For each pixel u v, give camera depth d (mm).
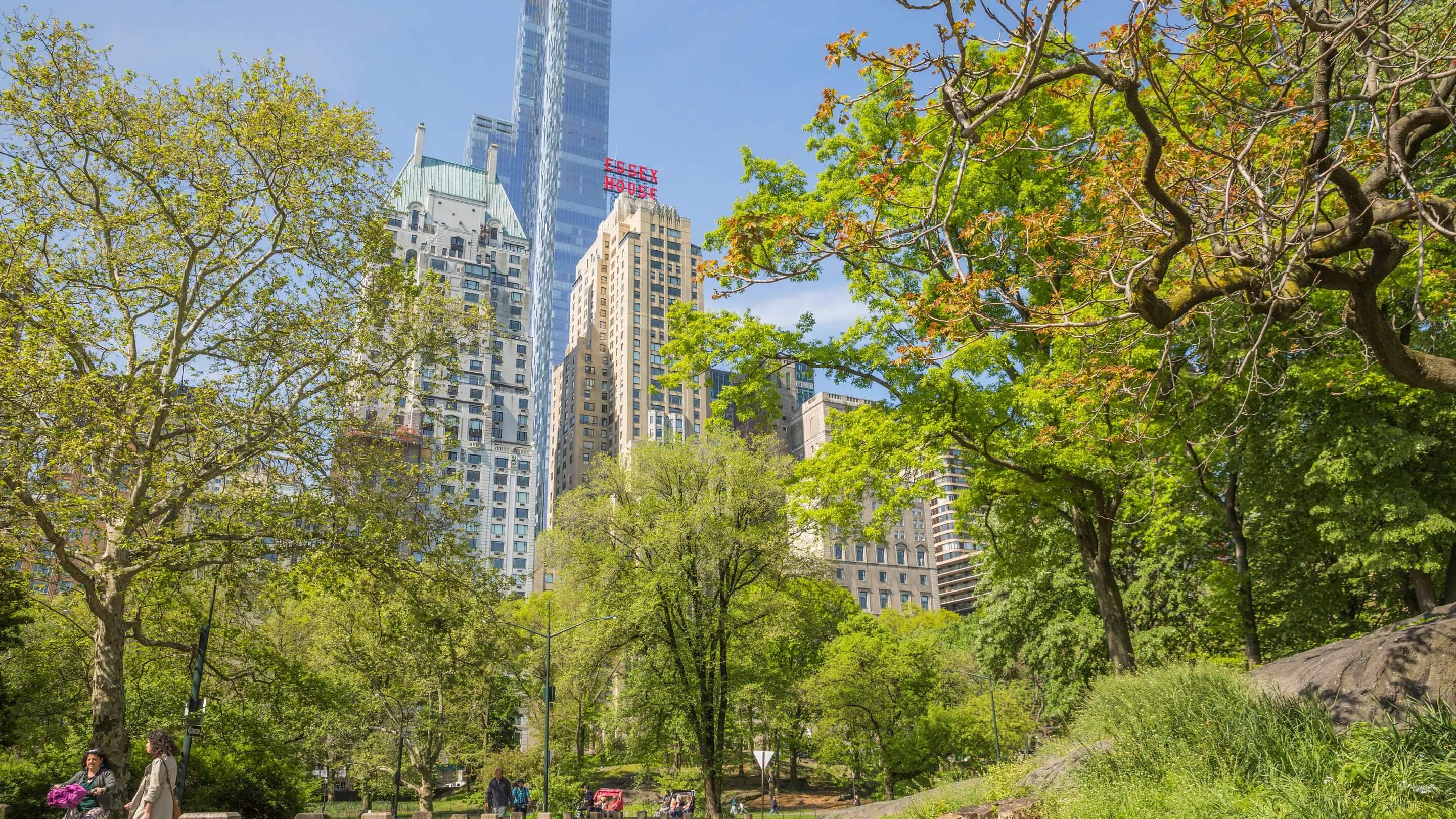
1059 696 32281
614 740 40375
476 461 106625
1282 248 6129
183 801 18828
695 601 30172
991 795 10992
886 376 16469
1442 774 6625
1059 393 13352
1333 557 22375
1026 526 19984
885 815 12773
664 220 152750
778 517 31672
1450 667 8500
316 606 31922
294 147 20484
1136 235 7172
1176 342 13352
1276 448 20125
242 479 18906
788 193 18094
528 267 123750
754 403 18703
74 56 18672
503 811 22719
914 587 115000
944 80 6012
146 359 19047
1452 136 8445
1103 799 8422
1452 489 18781
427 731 40781
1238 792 7457
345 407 20453
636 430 138750
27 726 21125
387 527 19609
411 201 119500
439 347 21281
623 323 145125
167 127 19922
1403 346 6719
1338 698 9164
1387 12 5926
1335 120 9500
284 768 26000
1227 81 6734
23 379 14758
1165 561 29469
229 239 20219
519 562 106125
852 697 46281
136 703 26078
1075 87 9102
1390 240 6359
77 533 16500
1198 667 10164
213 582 20734
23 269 16453
